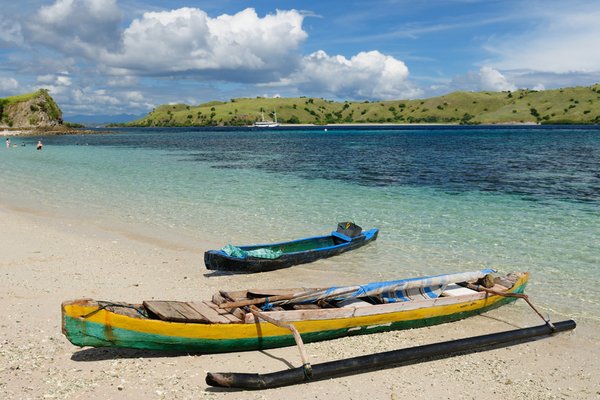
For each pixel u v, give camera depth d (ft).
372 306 39.01
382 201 99.76
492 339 37.19
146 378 31.35
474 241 68.44
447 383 32.22
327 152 249.96
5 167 171.01
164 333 32.96
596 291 49.57
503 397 30.60
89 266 57.06
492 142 347.15
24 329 38.34
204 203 97.60
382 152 248.52
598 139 381.40
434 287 44.32
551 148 274.98
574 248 64.64
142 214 87.35
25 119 611.88
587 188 116.16
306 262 59.52
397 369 34.01
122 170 160.15
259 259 55.21
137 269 56.44
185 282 52.26
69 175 146.20
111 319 31.86
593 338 39.47
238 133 630.74
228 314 35.29
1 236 70.95
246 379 29.94
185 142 369.30
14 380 30.35
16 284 49.57
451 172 151.53
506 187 118.42
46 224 79.82
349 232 65.00
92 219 83.56
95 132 622.54
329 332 37.86
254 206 94.43
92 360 33.68
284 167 168.86
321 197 104.63
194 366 33.35
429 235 71.97
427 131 654.12
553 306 45.88
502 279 48.44
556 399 30.45
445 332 40.75
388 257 61.57
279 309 37.93
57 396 28.68
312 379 31.81
